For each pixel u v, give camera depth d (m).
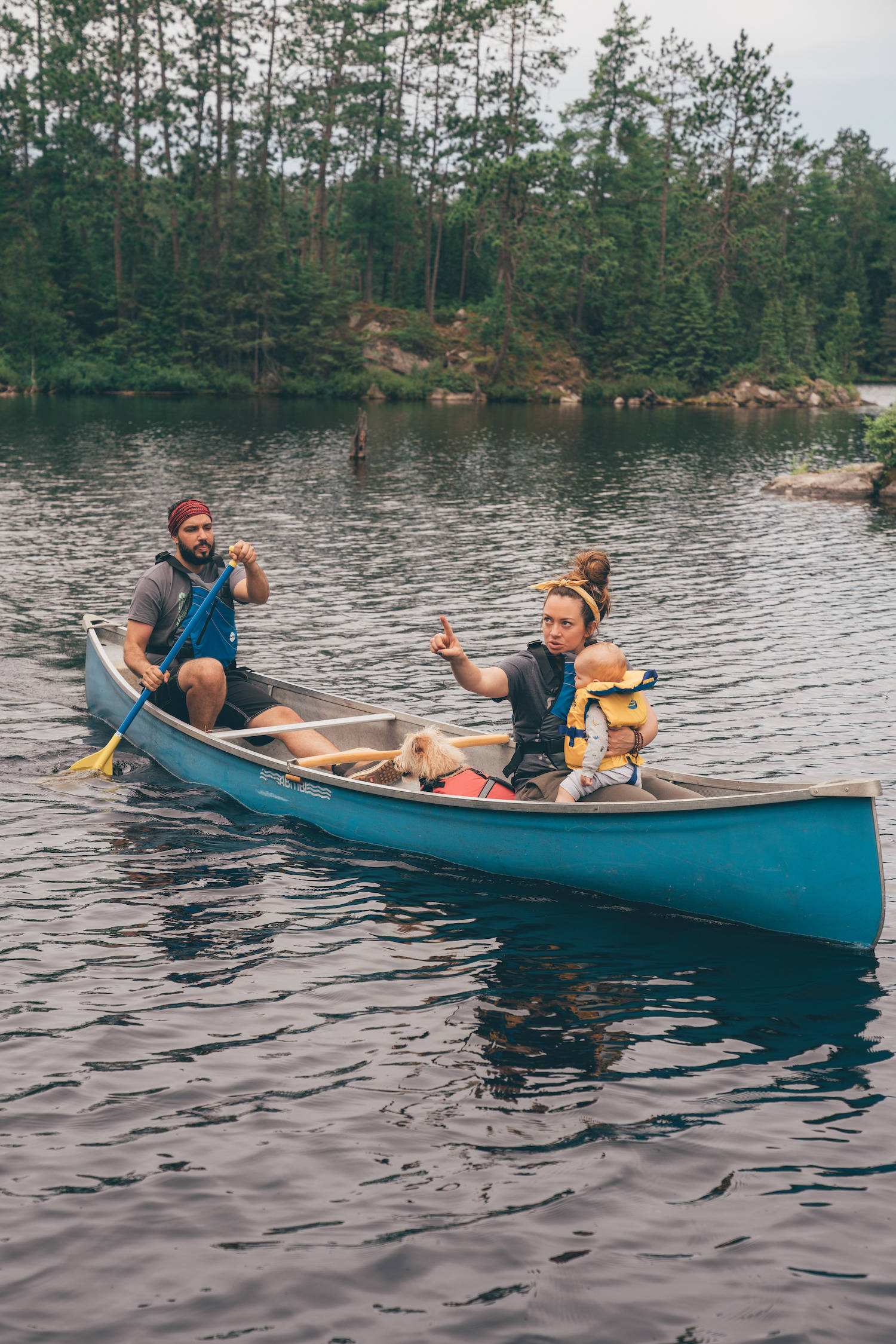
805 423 50.69
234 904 5.17
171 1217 3.08
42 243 68.62
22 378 58.38
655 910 5.22
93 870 5.50
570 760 5.35
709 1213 3.12
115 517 18.27
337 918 5.07
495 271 75.88
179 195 72.38
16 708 8.15
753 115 73.62
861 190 103.12
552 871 5.41
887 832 5.93
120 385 60.62
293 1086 3.72
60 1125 3.48
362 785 5.84
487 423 46.25
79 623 10.81
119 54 70.00
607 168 76.81
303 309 64.25
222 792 6.59
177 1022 4.12
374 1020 4.18
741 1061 3.93
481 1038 4.06
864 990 4.48
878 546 16.81
